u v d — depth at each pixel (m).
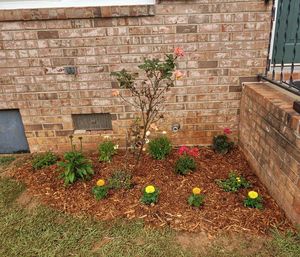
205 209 2.45
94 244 2.16
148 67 2.59
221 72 3.18
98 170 3.06
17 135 3.60
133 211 2.46
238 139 3.45
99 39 3.05
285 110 2.26
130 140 3.44
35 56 3.12
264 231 2.22
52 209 2.53
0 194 2.77
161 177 2.89
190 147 3.54
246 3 2.89
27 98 3.32
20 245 2.16
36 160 3.27
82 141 3.55
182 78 3.21
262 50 3.07
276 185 2.48
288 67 3.32
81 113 3.40
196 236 2.21
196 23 2.97
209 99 3.31
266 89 2.90
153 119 3.22
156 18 2.96
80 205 2.56
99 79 3.23
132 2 3.11
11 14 2.92
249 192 2.51
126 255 2.05
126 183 2.76
